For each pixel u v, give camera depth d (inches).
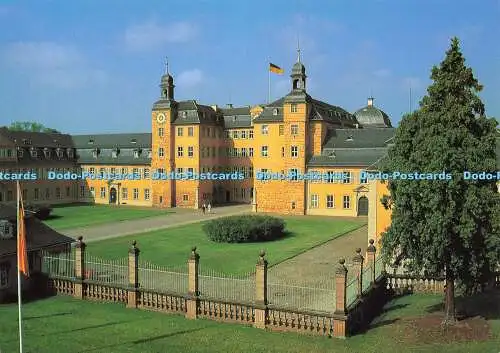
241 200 3663.9
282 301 966.4
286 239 1940.2
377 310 986.7
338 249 1708.9
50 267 1128.2
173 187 3380.9
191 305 930.7
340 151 2940.5
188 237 1975.9
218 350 756.6
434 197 786.2
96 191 3636.8
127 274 1122.0
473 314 915.4
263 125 3090.6
